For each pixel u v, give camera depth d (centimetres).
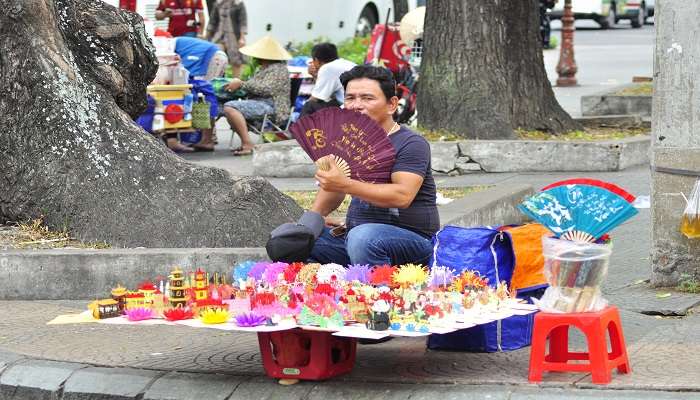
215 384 570
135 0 1744
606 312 541
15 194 855
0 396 612
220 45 2123
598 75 2539
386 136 586
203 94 1495
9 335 680
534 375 543
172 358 622
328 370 555
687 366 561
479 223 901
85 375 597
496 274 589
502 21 1343
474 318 549
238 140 1662
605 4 3941
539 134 1360
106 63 890
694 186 707
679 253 723
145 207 816
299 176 1277
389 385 552
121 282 757
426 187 624
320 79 1327
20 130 853
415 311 532
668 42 708
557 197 548
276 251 597
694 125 706
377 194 590
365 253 599
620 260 830
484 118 1321
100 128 848
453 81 1335
